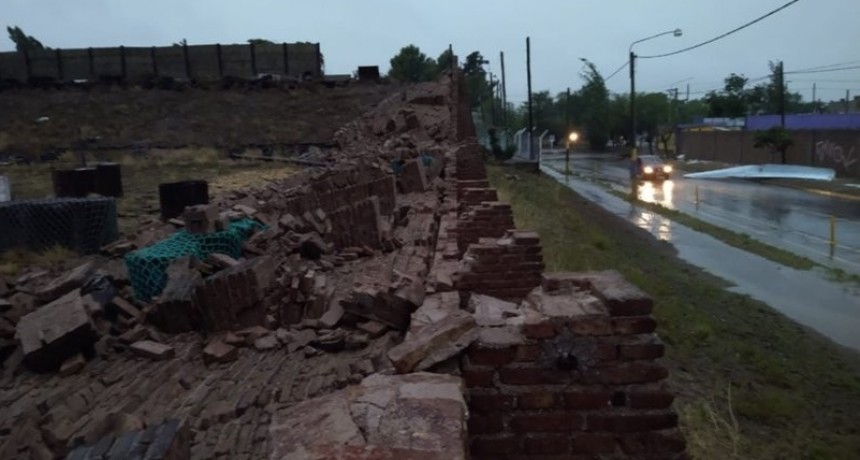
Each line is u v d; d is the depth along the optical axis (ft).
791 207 84.79
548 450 10.73
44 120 106.63
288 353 20.24
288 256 30.12
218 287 22.62
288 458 6.81
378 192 44.14
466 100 131.13
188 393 17.69
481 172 65.82
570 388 10.71
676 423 10.69
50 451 14.83
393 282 22.21
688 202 94.17
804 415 24.70
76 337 20.45
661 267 51.39
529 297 12.50
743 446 21.90
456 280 19.56
